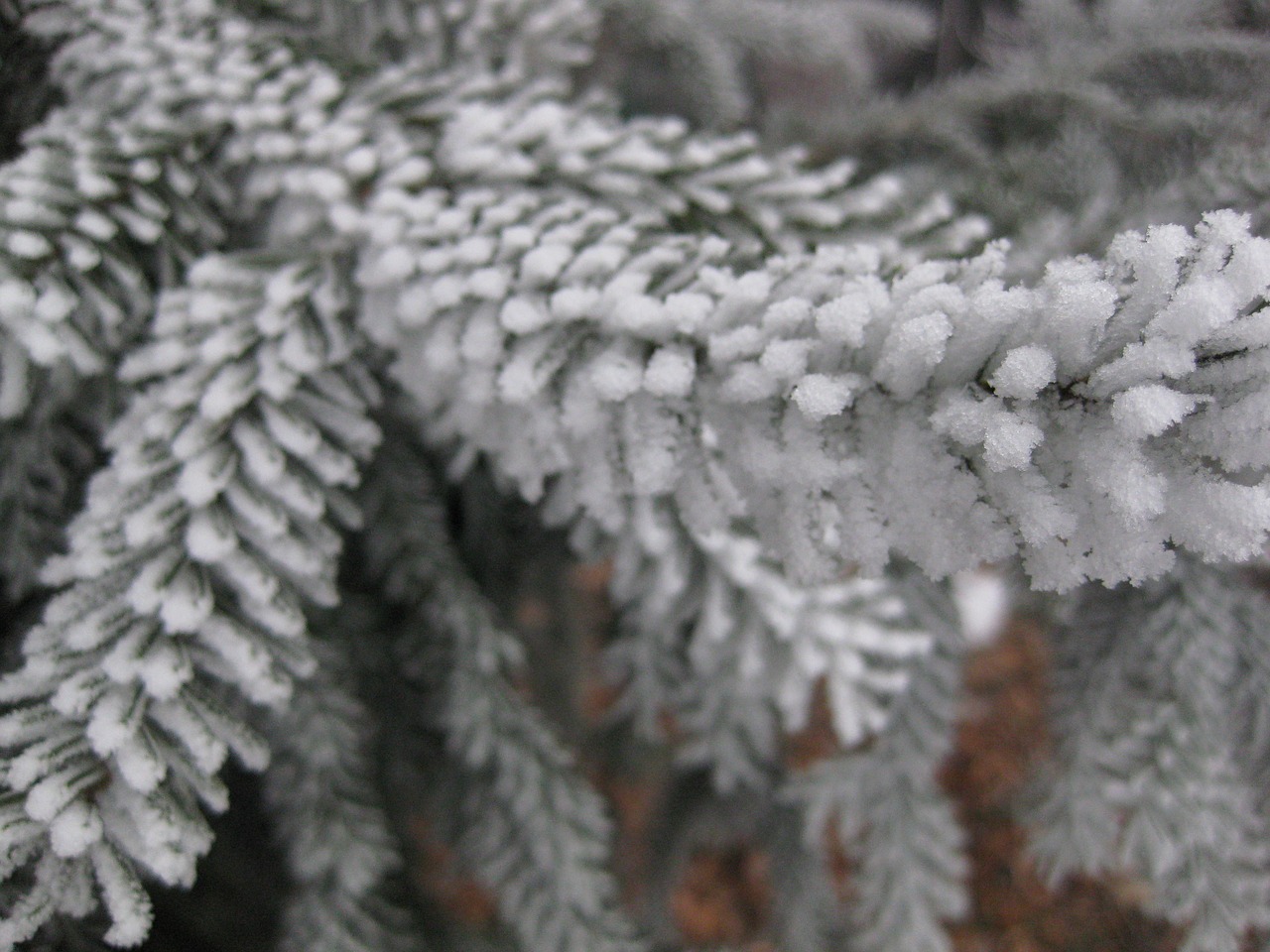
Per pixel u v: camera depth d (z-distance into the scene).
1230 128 0.31
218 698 0.25
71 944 0.26
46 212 0.27
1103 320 0.19
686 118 0.39
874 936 0.35
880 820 0.36
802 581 0.23
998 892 0.68
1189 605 0.32
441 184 0.28
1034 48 0.34
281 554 0.26
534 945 0.33
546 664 0.46
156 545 0.26
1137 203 0.29
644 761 0.48
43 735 0.24
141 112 0.29
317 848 0.32
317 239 0.29
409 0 0.32
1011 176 0.32
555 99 0.32
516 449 0.27
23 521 0.30
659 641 0.39
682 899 0.69
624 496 0.27
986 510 0.20
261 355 0.27
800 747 0.66
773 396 0.22
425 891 0.38
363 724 0.35
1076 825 0.34
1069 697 0.34
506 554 0.41
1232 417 0.19
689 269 0.24
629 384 0.23
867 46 0.41
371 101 0.29
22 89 0.32
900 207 0.29
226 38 0.30
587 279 0.25
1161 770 0.32
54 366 0.28
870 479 0.21
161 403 0.27
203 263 0.28
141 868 0.27
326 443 0.27
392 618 0.38
